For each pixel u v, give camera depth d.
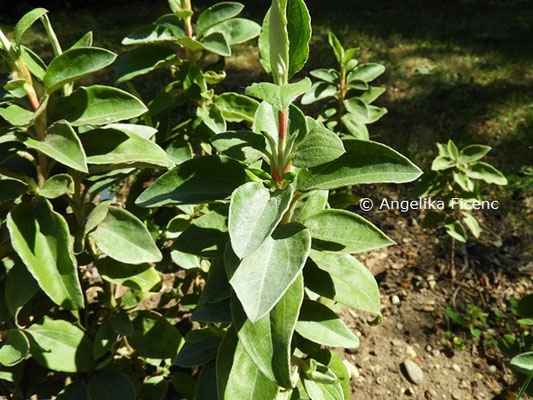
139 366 0.29
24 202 0.19
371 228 0.17
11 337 0.20
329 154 0.14
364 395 0.32
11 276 0.19
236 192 0.13
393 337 0.36
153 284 0.23
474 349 0.35
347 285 0.18
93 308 0.34
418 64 0.78
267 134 0.15
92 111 0.18
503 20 1.03
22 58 0.17
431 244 0.44
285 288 0.13
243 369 0.17
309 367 0.20
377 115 0.40
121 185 0.46
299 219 0.18
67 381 0.30
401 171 0.15
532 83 0.71
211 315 0.19
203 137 0.29
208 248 0.17
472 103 0.65
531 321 0.25
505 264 0.42
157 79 0.70
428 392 0.32
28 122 0.16
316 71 0.39
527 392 0.24
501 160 0.53
